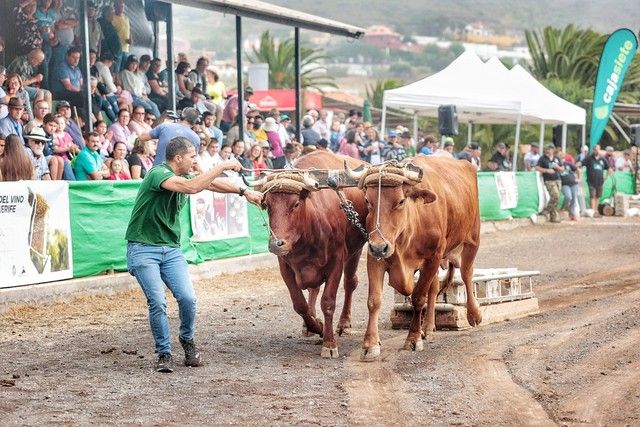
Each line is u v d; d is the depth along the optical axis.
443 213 10.12
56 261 12.80
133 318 11.89
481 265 18.00
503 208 26.36
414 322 10.08
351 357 9.71
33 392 8.15
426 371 8.98
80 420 7.29
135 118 16.62
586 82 52.59
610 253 20.20
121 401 7.86
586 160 31.94
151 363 9.36
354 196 10.36
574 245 21.84
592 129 31.84
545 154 28.75
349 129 23.56
